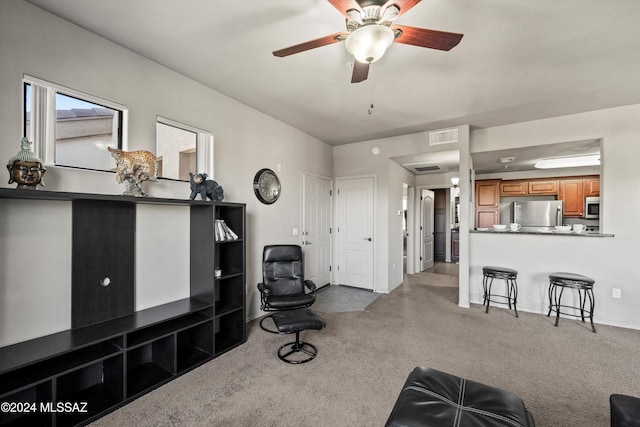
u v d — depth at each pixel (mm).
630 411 1279
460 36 1558
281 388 2102
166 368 2279
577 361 2482
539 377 2240
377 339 2936
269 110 3549
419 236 6520
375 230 4867
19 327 1734
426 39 1617
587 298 3506
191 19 1914
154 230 2457
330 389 2090
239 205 2805
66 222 1938
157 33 2068
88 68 2035
